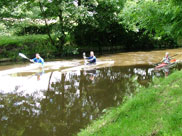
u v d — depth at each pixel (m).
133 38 24.55
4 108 6.29
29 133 4.69
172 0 3.32
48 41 19.17
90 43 22.33
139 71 11.05
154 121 3.63
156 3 4.13
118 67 12.38
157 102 4.48
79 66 12.92
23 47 17.50
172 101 4.28
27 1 17.20
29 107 6.33
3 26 15.41
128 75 10.16
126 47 25.06
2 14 17.20
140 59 15.51
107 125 4.02
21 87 8.55
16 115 5.74
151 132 3.31
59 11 17.62
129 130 3.53
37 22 21.36
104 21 20.50
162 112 3.91
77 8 16.94
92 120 5.20
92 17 19.12
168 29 3.75
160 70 11.09
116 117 4.23
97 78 9.80
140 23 4.47
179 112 3.69
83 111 5.89
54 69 12.05
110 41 24.11
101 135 3.73
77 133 4.53
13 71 11.61
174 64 12.68
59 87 8.52
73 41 21.17
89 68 12.26
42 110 6.07
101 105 6.24
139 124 3.67
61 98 7.15
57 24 18.34
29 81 9.51
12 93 7.78
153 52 20.05
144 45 25.70
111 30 22.66
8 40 17.30
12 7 16.83
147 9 4.11
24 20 17.83
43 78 10.05
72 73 11.04
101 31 21.66
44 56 18.14
